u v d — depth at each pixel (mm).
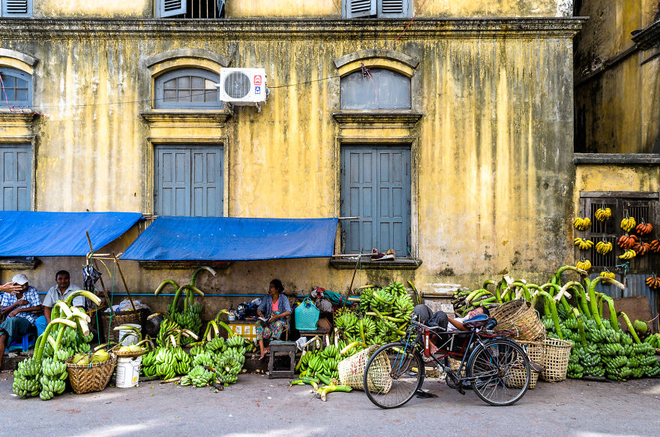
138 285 8234
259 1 8461
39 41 8273
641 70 8883
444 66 8312
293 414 5191
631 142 9219
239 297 8219
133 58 8305
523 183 8273
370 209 8461
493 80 8312
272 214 8297
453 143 8281
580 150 11125
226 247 7047
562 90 8312
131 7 8414
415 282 8219
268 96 8320
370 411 5281
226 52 8336
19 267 8188
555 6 8344
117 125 8281
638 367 6699
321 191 8305
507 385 5926
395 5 8469
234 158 8320
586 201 8266
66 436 4586
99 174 8266
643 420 5070
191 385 6223
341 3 8477
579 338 6805
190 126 8312
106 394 5848
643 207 8359
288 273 8250
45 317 6977
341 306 7746
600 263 8266
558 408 5418
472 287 8203
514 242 8242
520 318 6121
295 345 6621
